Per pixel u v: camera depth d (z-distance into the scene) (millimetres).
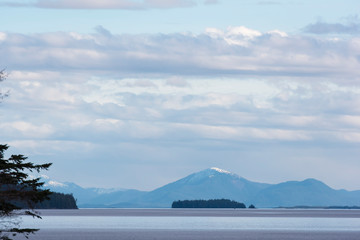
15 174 65688
